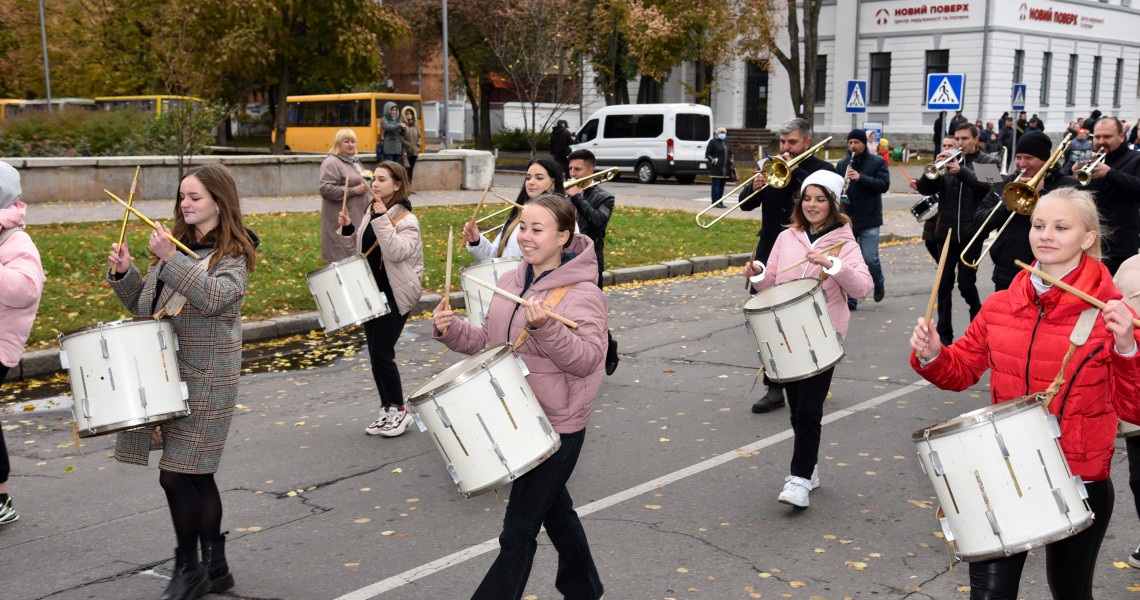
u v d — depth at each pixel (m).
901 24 37.44
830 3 39.16
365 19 34.59
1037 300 3.10
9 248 4.47
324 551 4.62
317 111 36.47
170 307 3.87
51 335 8.75
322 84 44.41
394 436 6.40
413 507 5.20
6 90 40.78
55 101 33.94
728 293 12.06
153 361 3.74
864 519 4.93
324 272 5.94
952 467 2.86
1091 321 2.97
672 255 14.22
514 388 3.25
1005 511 2.80
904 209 21.69
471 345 3.72
